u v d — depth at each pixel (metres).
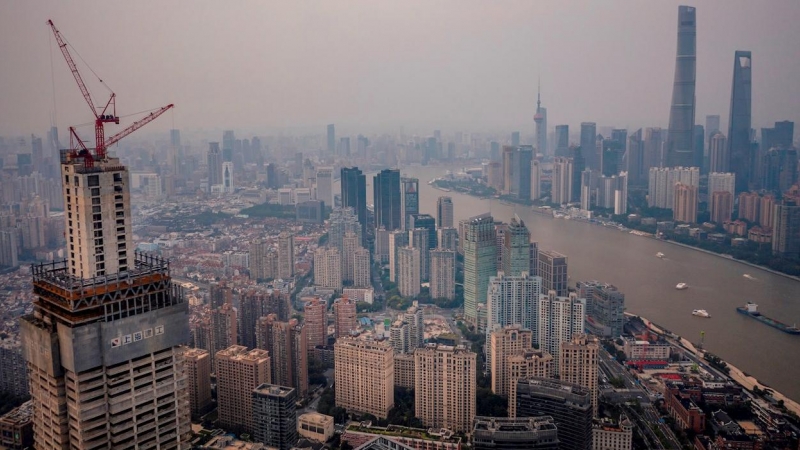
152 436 99.06
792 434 170.50
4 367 178.25
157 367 98.62
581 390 170.88
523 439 149.50
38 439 98.88
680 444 177.00
